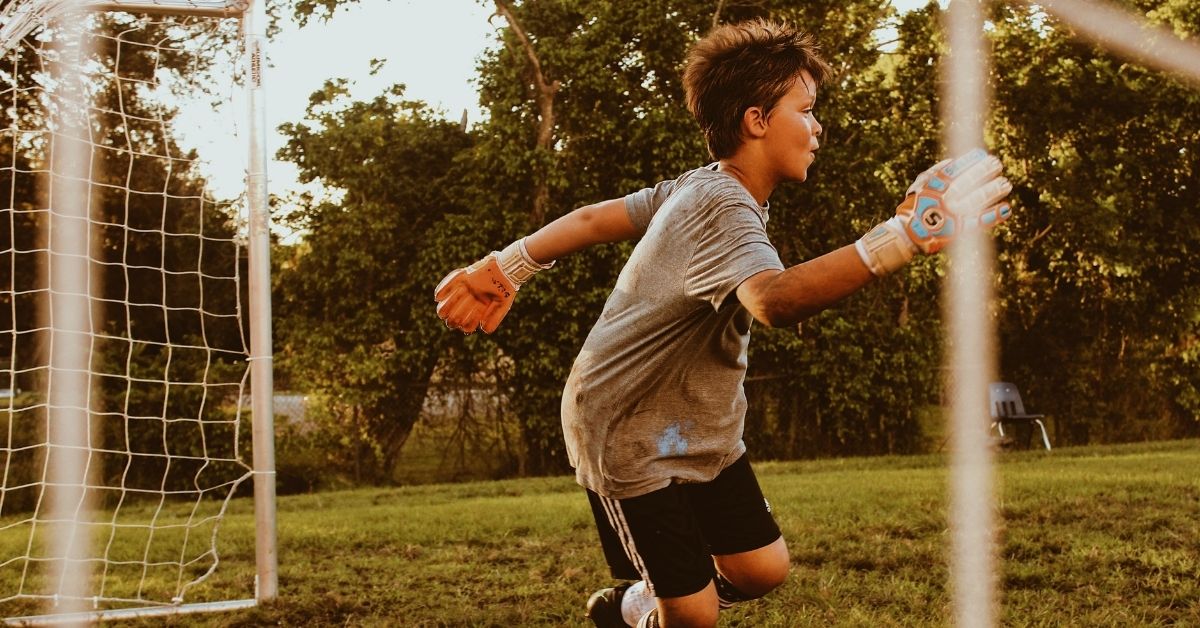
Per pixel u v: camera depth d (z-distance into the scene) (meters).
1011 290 16.66
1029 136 16.42
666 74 14.48
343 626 3.93
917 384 15.32
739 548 2.50
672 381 2.22
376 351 14.45
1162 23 15.46
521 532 6.17
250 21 4.63
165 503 12.29
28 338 12.17
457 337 14.13
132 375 12.59
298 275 14.64
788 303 1.79
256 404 4.40
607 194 14.52
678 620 2.29
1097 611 3.77
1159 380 16.47
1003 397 14.77
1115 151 16.06
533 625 3.85
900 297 15.95
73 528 5.50
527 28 14.31
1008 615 3.75
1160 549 4.81
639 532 2.26
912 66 16.53
